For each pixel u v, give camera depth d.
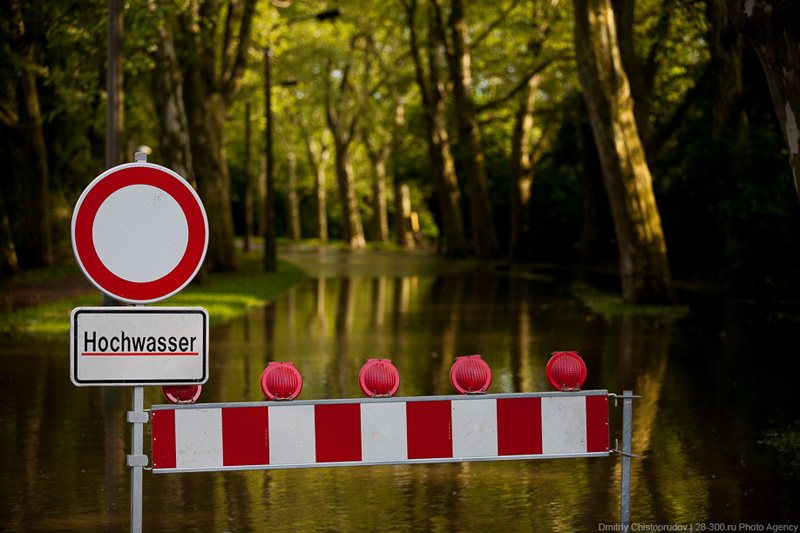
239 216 145.25
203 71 50.56
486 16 73.31
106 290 7.27
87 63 35.62
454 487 11.05
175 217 7.33
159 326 7.30
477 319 31.16
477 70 73.25
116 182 7.28
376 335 26.77
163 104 42.00
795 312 31.33
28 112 46.28
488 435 7.85
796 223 34.41
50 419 15.05
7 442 13.44
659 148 48.41
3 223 44.75
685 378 18.91
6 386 18.00
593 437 7.95
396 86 86.50
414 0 75.94
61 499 10.57
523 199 71.69
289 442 7.68
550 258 70.69
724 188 40.84
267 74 57.28
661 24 38.59
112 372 7.27
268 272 55.09
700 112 47.97
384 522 9.65
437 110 76.06
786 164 34.09
